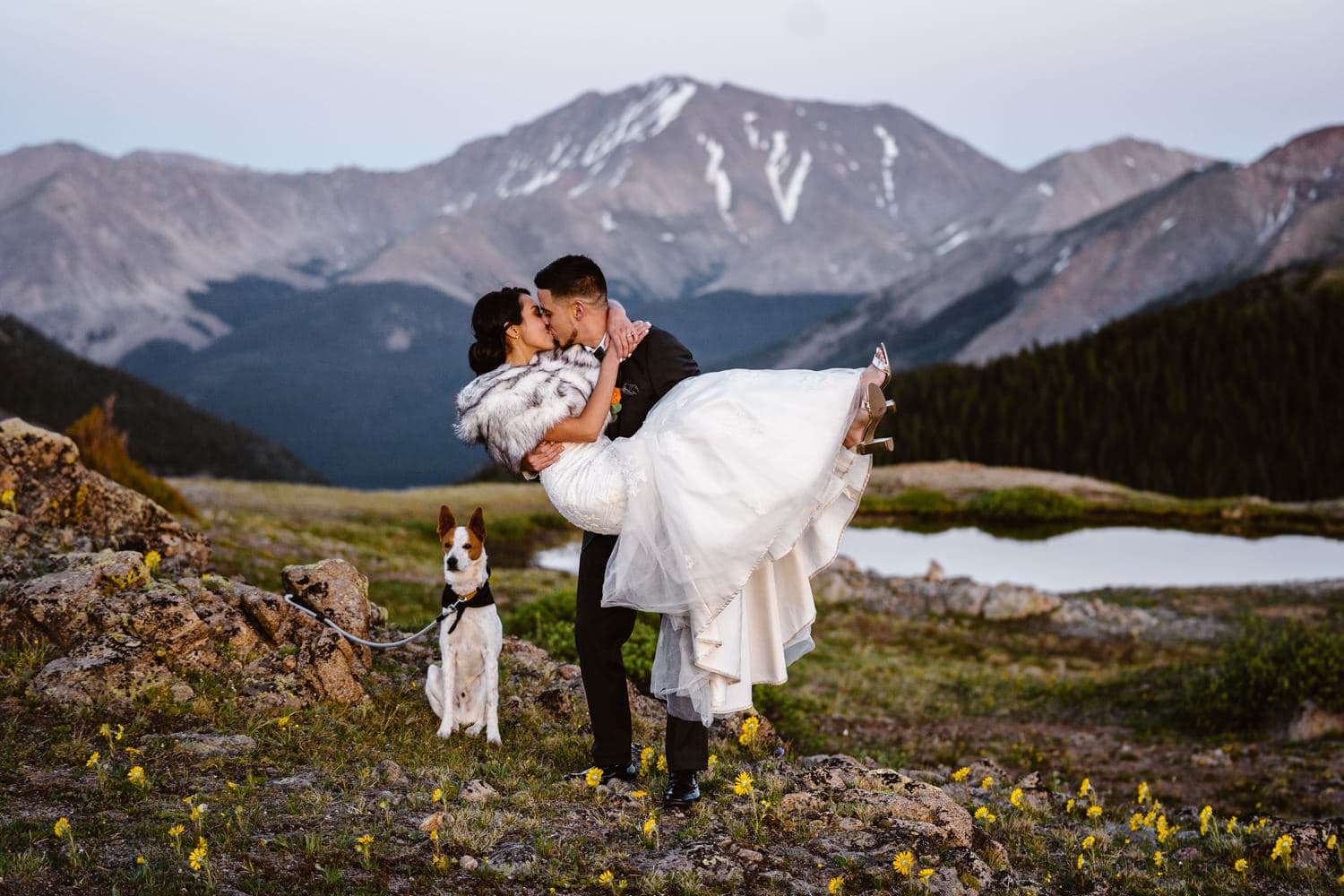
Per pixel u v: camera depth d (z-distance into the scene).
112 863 3.81
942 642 24.50
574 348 4.78
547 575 28.73
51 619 6.12
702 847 4.47
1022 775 11.52
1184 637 24.39
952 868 4.66
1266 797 10.70
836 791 5.50
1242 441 107.38
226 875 3.81
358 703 6.30
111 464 23.36
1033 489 57.50
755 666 4.96
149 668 5.87
